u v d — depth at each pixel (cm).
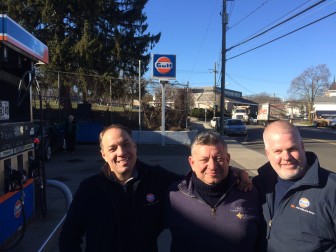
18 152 486
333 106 8156
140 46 2509
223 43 2730
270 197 242
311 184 221
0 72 470
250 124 6028
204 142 244
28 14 2188
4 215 434
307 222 220
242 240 238
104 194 253
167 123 2105
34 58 529
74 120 1562
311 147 2030
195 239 244
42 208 558
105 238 249
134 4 2498
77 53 2181
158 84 2122
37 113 1705
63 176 1027
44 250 447
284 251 225
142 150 1650
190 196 249
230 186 245
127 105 2131
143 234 254
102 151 263
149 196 258
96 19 2309
